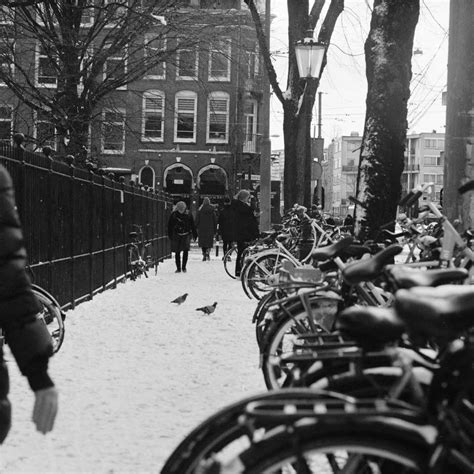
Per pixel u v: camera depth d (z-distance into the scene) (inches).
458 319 102.3
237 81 2027.6
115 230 713.6
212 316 491.8
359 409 96.0
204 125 2052.2
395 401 101.5
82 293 561.6
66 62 967.0
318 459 135.8
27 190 417.4
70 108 978.7
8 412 116.1
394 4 434.3
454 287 113.9
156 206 1084.5
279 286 224.8
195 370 316.2
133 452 203.6
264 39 858.1
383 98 435.5
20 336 112.0
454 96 366.0
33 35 970.7
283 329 216.1
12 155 400.2
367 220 434.3
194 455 99.4
